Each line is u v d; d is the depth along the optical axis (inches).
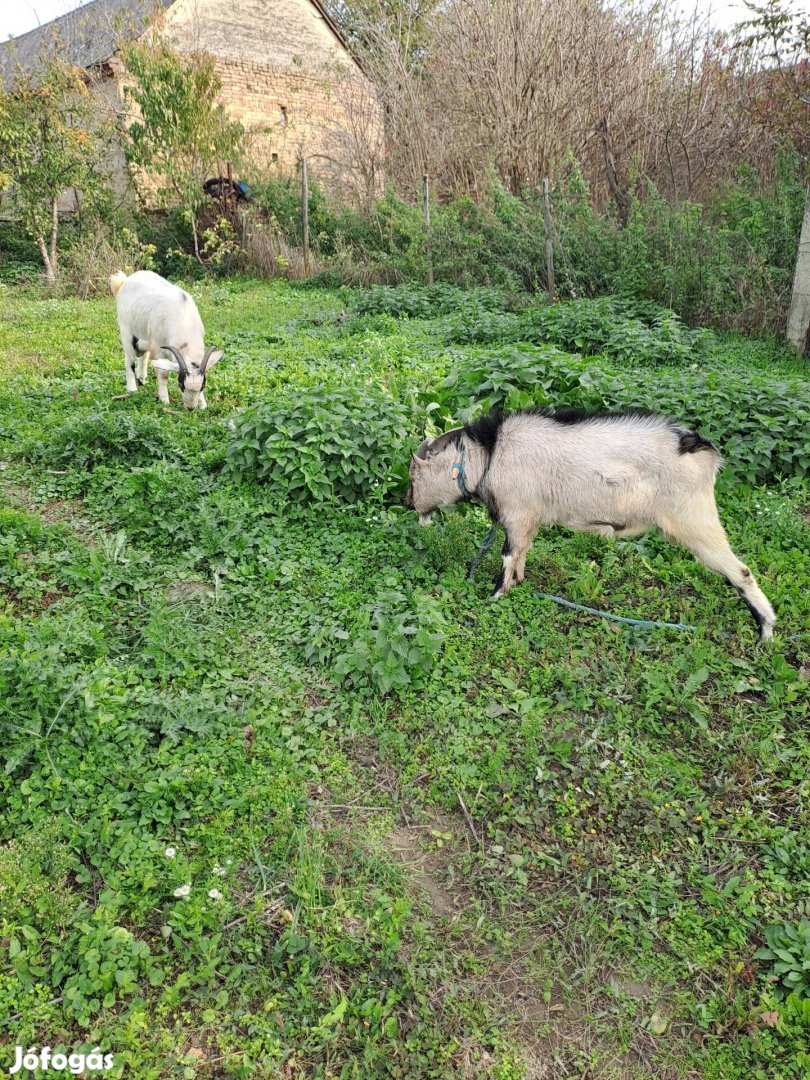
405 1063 104.8
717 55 684.1
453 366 357.4
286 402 258.8
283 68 846.5
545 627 192.9
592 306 458.3
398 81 781.9
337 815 142.3
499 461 194.1
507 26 706.2
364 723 161.8
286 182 745.6
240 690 166.1
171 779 139.6
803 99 558.3
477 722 162.4
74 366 367.6
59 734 144.3
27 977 110.3
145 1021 106.4
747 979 116.4
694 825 141.7
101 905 119.6
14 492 244.1
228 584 202.5
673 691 170.9
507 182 716.7
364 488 243.8
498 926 124.0
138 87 709.3
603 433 185.3
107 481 244.5
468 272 607.8
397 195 711.7
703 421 275.6
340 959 116.6
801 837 138.1
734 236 517.7
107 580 196.9
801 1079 104.6
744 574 184.5
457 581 205.3
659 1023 111.9
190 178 702.5
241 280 693.3
